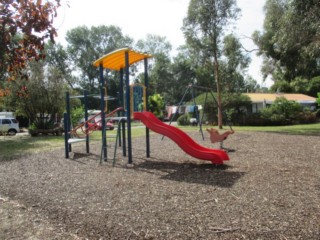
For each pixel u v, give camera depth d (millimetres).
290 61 24812
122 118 8688
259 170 7016
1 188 6164
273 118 29938
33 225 4062
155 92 68875
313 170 6961
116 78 59719
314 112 34562
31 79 21812
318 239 3348
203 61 24766
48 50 57875
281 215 4070
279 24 20297
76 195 5410
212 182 6008
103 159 9234
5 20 2480
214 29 23062
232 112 30062
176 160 8773
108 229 3842
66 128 10219
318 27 16844
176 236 3562
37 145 14555
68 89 23766
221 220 3977
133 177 6723
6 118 26578
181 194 5242
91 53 60094
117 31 62125
